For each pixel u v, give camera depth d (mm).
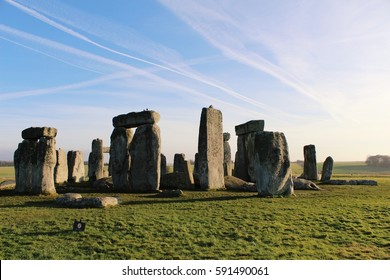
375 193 22328
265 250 9977
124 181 25578
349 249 10055
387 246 10312
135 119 25656
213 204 17047
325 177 33469
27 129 23094
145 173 24578
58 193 23844
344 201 17984
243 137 32031
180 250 9992
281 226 12383
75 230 11719
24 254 9609
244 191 23984
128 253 9727
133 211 15250
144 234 11391
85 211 15328
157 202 18359
